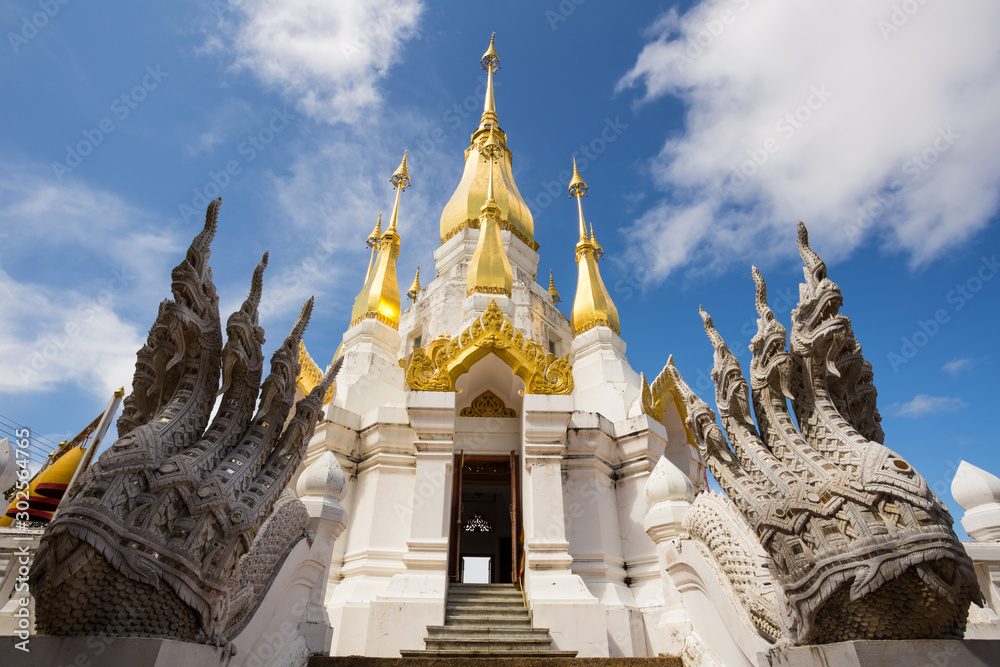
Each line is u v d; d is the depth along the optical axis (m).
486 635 9.30
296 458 5.01
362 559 11.42
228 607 4.30
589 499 12.27
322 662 6.60
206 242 4.85
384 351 17.91
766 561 4.79
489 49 27.44
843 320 4.53
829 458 4.35
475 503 21.22
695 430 5.18
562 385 11.99
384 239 20.45
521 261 21.56
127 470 3.71
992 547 7.69
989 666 3.55
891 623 3.73
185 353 4.68
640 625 10.52
